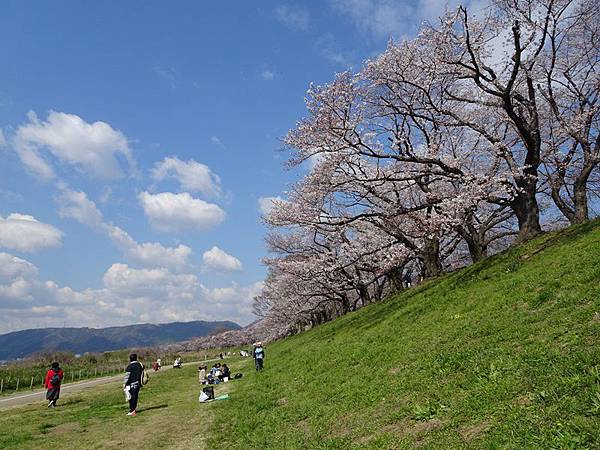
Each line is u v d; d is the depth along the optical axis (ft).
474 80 60.34
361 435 27.02
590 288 32.30
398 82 64.18
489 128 76.13
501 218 82.38
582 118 65.41
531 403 20.26
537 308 34.68
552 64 62.90
